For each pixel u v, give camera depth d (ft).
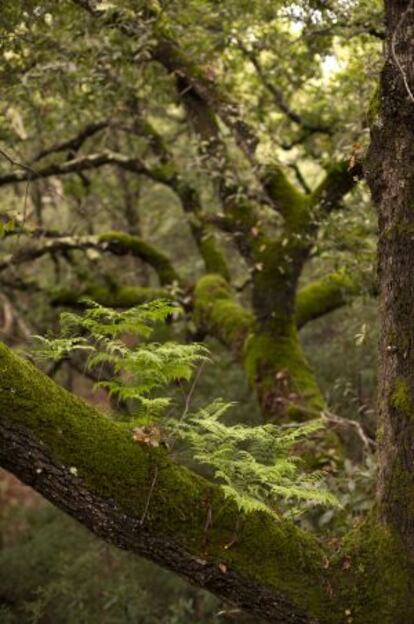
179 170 25.29
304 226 20.39
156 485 9.86
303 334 33.55
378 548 10.74
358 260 19.98
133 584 23.30
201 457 10.62
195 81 20.86
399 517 10.75
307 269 33.71
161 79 23.25
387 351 10.99
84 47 18.79
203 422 10.69
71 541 27.96
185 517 9.96
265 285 20.89
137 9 18.25
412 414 10.71
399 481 10.78
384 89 10.77
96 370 26.35
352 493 15.37
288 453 12.51
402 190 10.75
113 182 35.50
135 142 31.91
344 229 19.99
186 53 20.79
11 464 9.42
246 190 21.81
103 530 9.84
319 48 20.12
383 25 17.13
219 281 25.04
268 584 10.18
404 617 10.41
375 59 17.52
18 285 29.14
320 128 23.52
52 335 11.67
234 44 20.76
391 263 10.89
